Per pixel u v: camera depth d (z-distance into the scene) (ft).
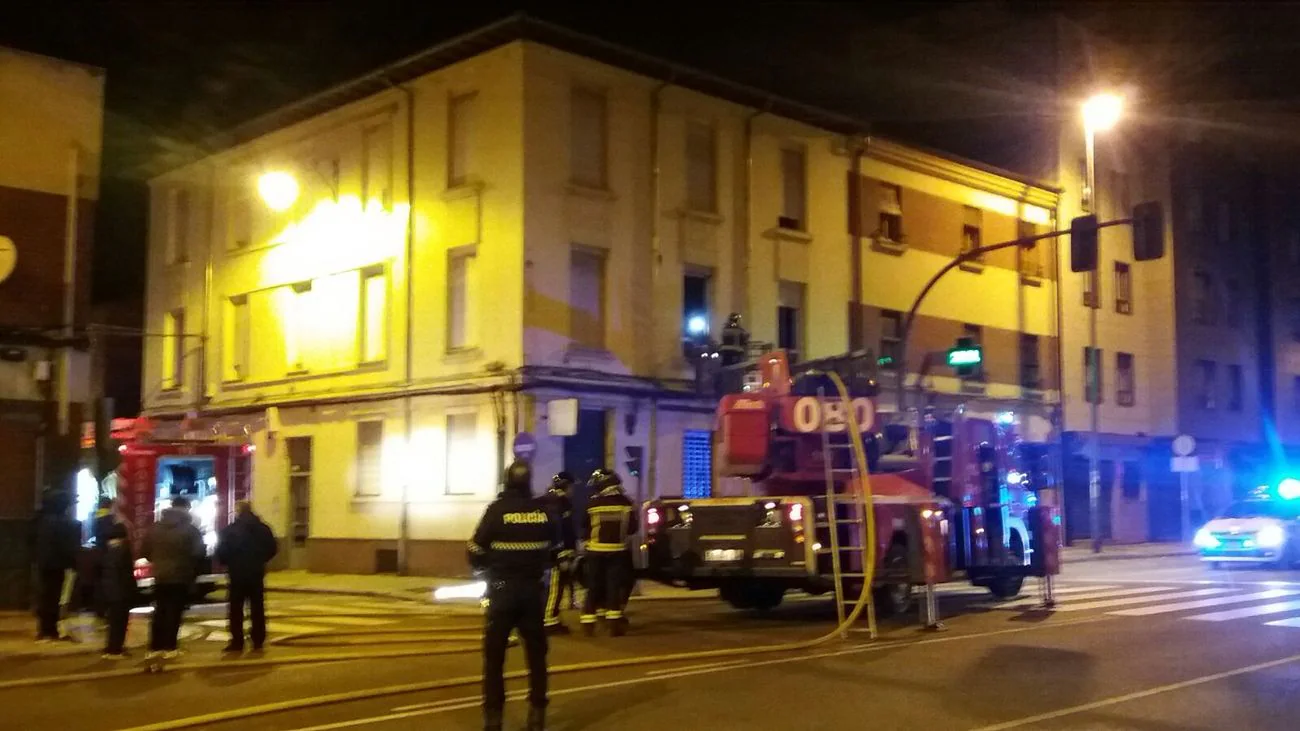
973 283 102.06
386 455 76.84
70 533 43.39
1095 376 102.73
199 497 58.39
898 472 47.80
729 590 51.34
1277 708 27.68
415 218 76.38
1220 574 73.77
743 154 82.12
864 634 41.83
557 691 30.32
